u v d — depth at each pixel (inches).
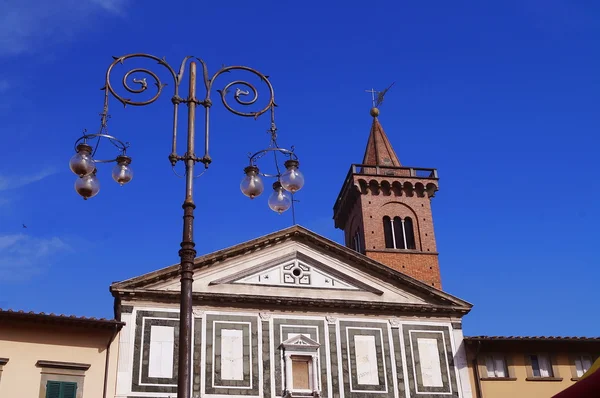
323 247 1540.4
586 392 600.4
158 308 1389.0
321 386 1393.9
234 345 1391.5
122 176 682.8
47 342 1273.4
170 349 1355.8
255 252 1499.8
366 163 2476.6
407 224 2245.3
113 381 1291.8
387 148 2498.8
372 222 2206.0
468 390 1453.0
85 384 1275.8
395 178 2272.4
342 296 1497.3
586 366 1520.7
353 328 1471.5
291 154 713.0
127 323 1354.6
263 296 1444.4
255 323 1423.5
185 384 581.3
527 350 1513.3
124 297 1379.2
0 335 1242.6
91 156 665.0
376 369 1439.5
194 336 1378.0
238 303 1434.5
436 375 1460.4
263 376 1374.3
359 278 1526.8
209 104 694.5
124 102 671.1
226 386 1347.2
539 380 1480.1
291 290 1478.8
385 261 2137.1
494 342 1485.0
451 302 1536.7
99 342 1318.9
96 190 665.0
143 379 1312.7
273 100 737.6
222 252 1461.6
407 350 1473.9
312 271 1514.5
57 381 1254.3
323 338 1445.6
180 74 693.3
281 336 1425.9
